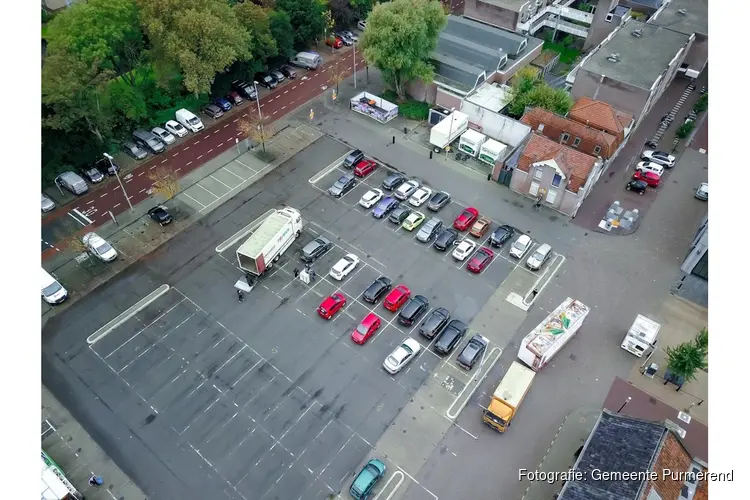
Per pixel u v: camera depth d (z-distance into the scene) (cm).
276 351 5106
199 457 4372
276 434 4522
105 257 5803
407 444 4475
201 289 5628
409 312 5297
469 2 9681
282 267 5872
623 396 4806
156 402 4712
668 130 8006
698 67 8962
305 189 6825
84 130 6925
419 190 6656
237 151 7388
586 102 7338
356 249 6097
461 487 4222
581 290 5709
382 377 4931
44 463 3981
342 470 4316
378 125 7950
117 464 4319
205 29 7119
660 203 6762
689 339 5253
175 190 6444
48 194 6656
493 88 8144
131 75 7744
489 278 5819
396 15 7550
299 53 9162
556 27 9875
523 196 6831
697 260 5709
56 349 5078
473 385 4888
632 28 8625
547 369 5000
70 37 6950
